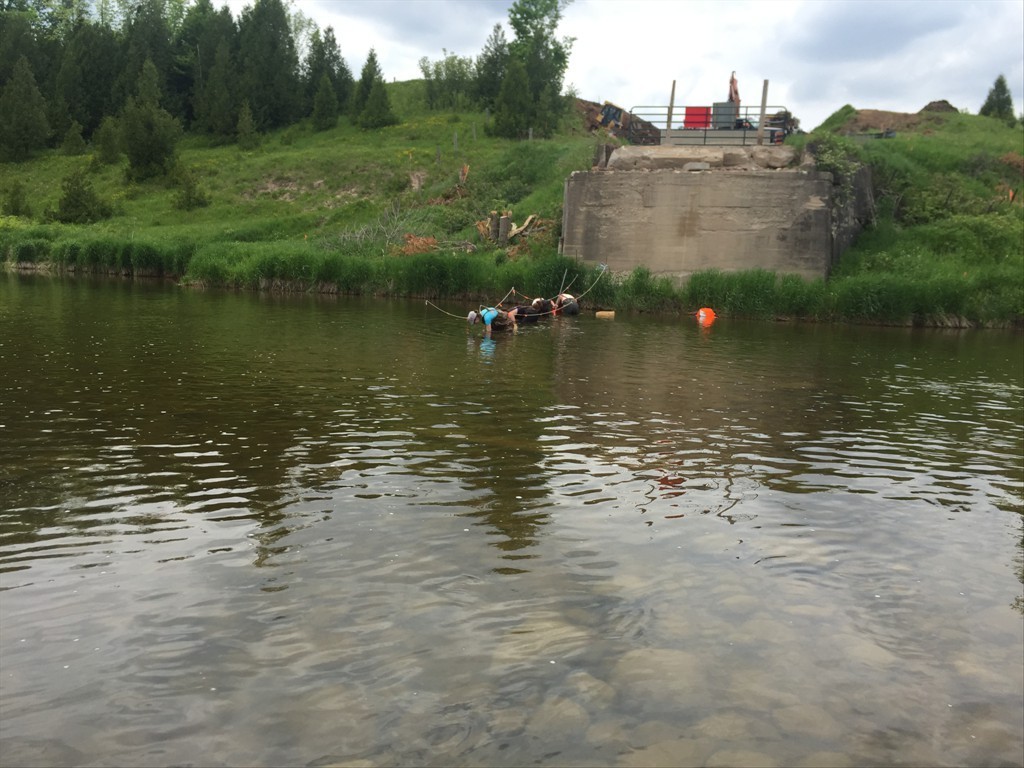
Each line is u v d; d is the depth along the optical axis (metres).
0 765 3.46
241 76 74.06
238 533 6.07
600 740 3.73
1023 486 8.07
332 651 4.42
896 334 23.92
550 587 5.28
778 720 3.94
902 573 5.77
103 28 82.19
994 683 4.36
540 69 66.56
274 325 19.83
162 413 9.77
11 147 68.44
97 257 40.56
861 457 8.97
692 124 39.81
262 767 3.50
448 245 38.28
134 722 3.79
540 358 15.74
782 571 5.71
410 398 11.18
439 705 3.96
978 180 37.81
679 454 8.73
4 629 4.59
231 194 55.03
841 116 55.78
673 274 31.33
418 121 67.75
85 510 6.46
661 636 4.70
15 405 9.98
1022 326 26.80
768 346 19.33
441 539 6.04
